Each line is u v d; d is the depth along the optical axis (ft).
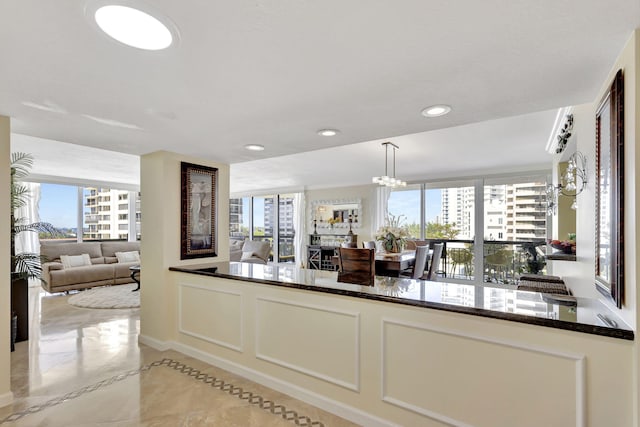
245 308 8.62
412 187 22.88
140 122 7.31
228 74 5.07
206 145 9.41
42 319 13.79
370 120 7.23
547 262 17.57
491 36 4.04
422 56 4.53
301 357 7.56
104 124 7.45
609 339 4.43
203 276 9.59
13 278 10.00
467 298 6.17
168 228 10.33
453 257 21.04
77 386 8.09
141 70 4.93
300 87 5.54
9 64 4.73
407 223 23.03
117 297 17.43
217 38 4.08
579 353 4.63
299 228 28.96
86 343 10.96
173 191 10.44
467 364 5.51
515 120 10.18
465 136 11.95
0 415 6.87
